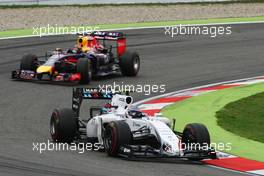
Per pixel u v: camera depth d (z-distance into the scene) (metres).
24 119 58.41
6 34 103.50
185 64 87.31
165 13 122.56
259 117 61.88
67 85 73.62
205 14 122.88
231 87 74.12
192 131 45.00
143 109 63.28
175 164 43.53
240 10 126.56
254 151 49.16
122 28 109.94
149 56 91.94
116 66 79.50
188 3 132.38
